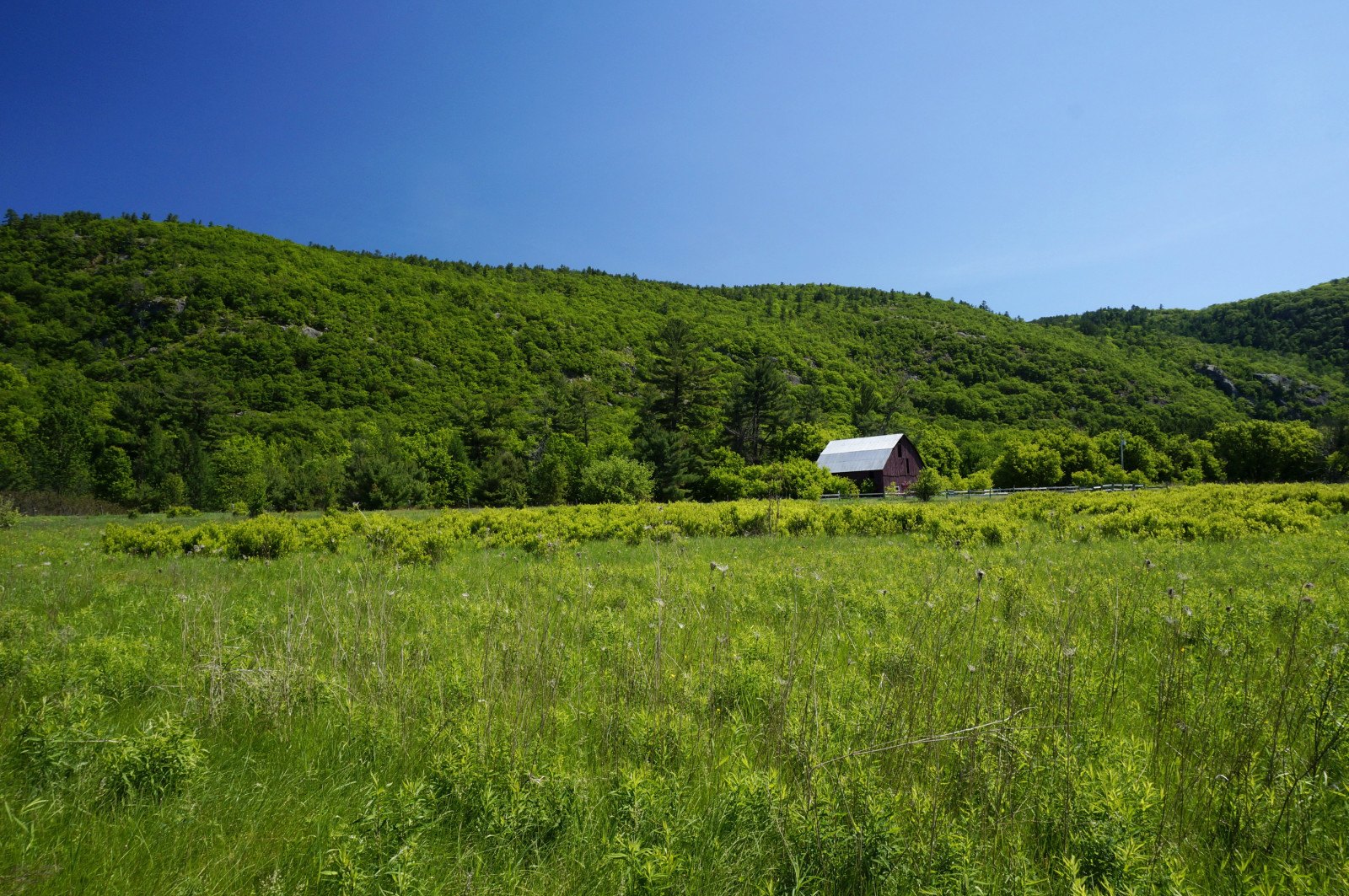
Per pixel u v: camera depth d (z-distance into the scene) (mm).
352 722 3707
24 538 17375
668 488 45062
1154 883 2146
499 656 4566
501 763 3025
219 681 4121
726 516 18156
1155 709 3713
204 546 13117
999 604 6480
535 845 2572
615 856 2336
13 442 48812
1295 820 2539
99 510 37406
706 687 4148
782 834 2477
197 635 5406
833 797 2631
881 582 8141
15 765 3119
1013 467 47969
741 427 70562
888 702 3531
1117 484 47438
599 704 4016
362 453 51969
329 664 4828
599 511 21781
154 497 35875
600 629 5695
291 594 7281
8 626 5523
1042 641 4605
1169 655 4125
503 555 11961
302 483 43625
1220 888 2275
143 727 3365
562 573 9297
